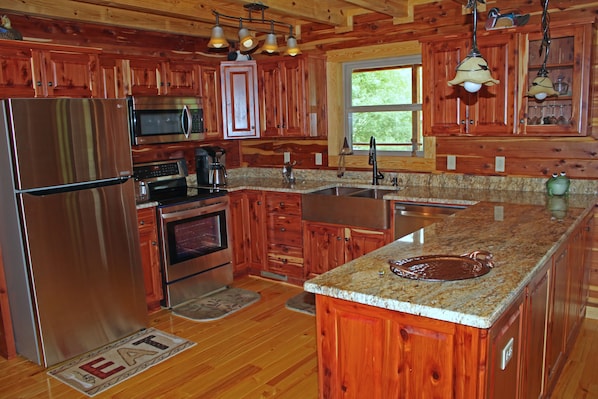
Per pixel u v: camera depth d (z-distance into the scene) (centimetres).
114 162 344
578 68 327
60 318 322
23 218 299
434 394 167
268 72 480
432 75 385
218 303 424
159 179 457
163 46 474
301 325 376
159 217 400
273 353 331
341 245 427
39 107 300
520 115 352
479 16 385
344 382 190
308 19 423
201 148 495
